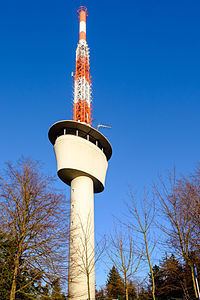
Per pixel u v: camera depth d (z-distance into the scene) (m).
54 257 27.98
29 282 26.80
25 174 30.53
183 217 24.86
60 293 28.66
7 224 27.67
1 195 28.70
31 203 28.94
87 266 35.38
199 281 30.80
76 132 67.31
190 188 26.12
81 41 84.88
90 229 58.12
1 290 26.33
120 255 28.42
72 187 63.69
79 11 90.56
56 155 64.81
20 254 26.64
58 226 29.31
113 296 54.41
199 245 24.47
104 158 69.06
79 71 80.12
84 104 75.19
